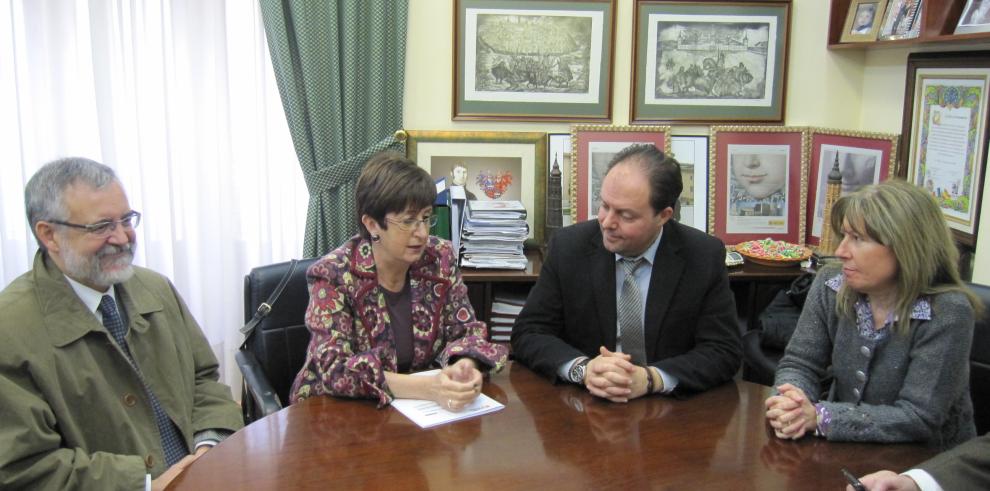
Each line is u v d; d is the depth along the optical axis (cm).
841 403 159
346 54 290
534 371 192
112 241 166
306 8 283
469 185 312
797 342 180
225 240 307
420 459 144
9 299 158
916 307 154
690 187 320
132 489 154
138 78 284
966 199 248
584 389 181
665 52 313
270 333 214
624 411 168
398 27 296
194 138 296
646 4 309
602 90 312
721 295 195
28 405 150
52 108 274
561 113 313
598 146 310
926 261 151
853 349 166
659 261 194
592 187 310
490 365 183
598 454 147
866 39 300
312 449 148
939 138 264
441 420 161
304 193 315
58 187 161
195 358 197
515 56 308
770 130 317
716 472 141
